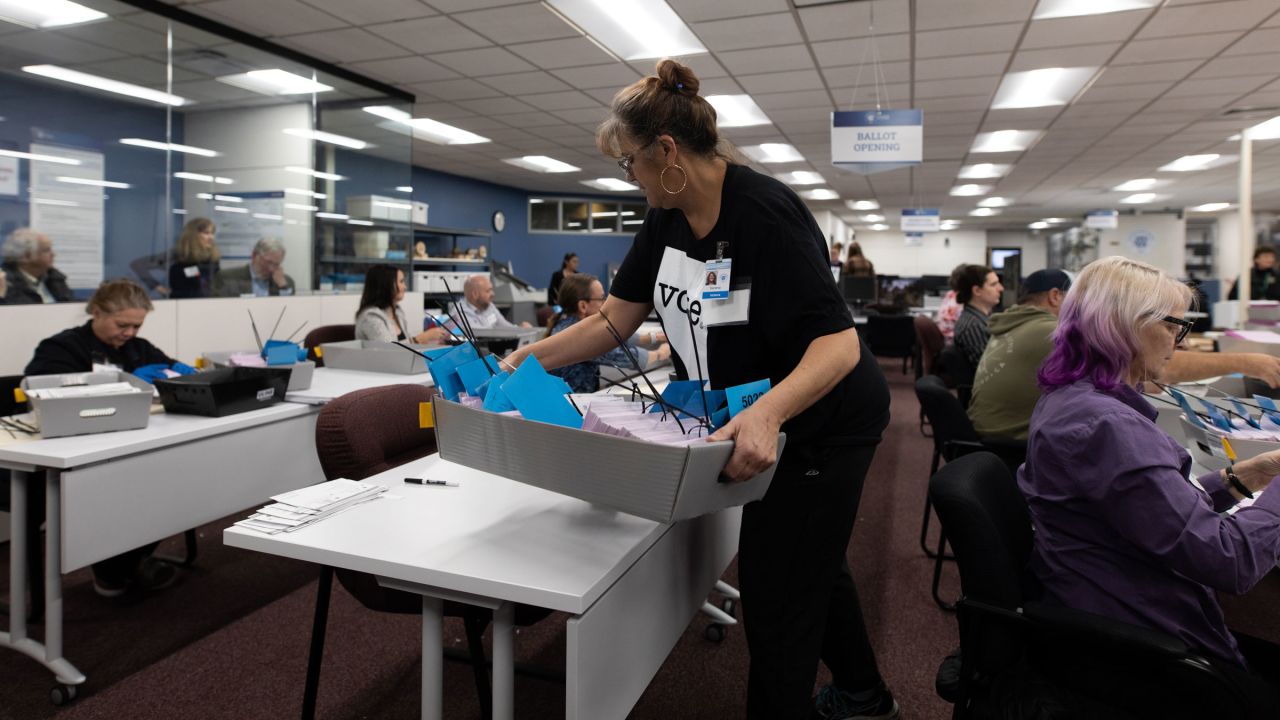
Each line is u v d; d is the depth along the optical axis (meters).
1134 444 1.06
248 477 2.13
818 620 1.28
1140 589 1.10
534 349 1.40
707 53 4.91
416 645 2.13
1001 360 2.55
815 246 1.18
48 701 1.82
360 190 5.60
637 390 1.30
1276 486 1.08
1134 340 1.15
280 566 2.71
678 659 2.09
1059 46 4.73
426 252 9.75
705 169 1.19
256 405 2.21
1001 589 1.13
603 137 1.22
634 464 0.93
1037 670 1.14
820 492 1.24
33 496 2.15
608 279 12.64
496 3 4.11
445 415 1.23
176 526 1.91
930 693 1.91
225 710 1.80
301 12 4.24
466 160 9.23
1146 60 5.03
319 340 3.97
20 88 3.58
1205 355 2.11
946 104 6.23
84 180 3.83
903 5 4.06
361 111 5.56
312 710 1.56
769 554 1.25
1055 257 18.33
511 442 1.09
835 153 4.88
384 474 1.46
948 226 18.88
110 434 1.87
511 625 1.04
